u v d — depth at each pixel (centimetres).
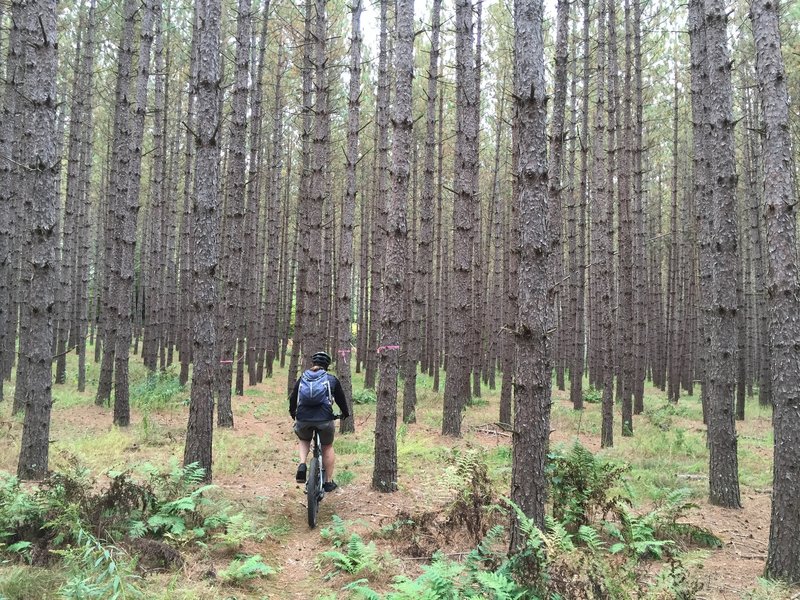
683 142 2228
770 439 1311
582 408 1733
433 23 1360
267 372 2223
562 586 386
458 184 1348
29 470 639
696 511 697
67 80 1841
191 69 1550
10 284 1656
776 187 482
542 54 446
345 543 531
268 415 1391
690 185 2294
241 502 632
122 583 350
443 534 548
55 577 375
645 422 1516
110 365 1302
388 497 693
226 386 1199
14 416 1074
